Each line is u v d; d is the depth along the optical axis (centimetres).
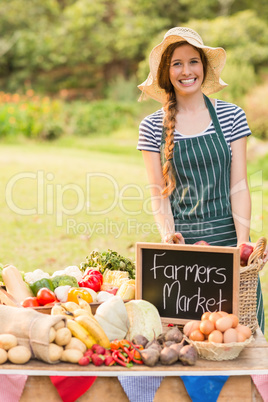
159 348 211
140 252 245
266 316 514
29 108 1415
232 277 233
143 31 1922
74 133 1482
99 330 213
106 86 2042
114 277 278
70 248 694
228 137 278
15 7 2016
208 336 214
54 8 2047
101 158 1162
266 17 2005
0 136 1361
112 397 206
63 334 207
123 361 207
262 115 1288
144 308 228
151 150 287
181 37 267
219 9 2008
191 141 275
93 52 2017
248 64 1706
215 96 1418
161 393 205
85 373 201
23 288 256
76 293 243
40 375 204
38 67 2127
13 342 207
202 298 238
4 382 202
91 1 1980
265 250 243
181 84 273
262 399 205
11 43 2027
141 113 1631
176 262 241
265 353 218
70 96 2025
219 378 202
